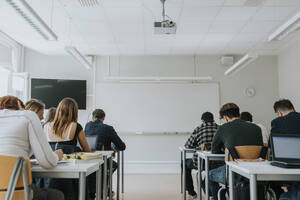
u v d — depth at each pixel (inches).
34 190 73.5
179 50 246.7
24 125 69.2
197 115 257.4
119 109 257.8
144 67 262.8
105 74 261.9
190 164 156.6
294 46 230.1
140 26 186.9
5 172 59.4
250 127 104.3
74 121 102.8
